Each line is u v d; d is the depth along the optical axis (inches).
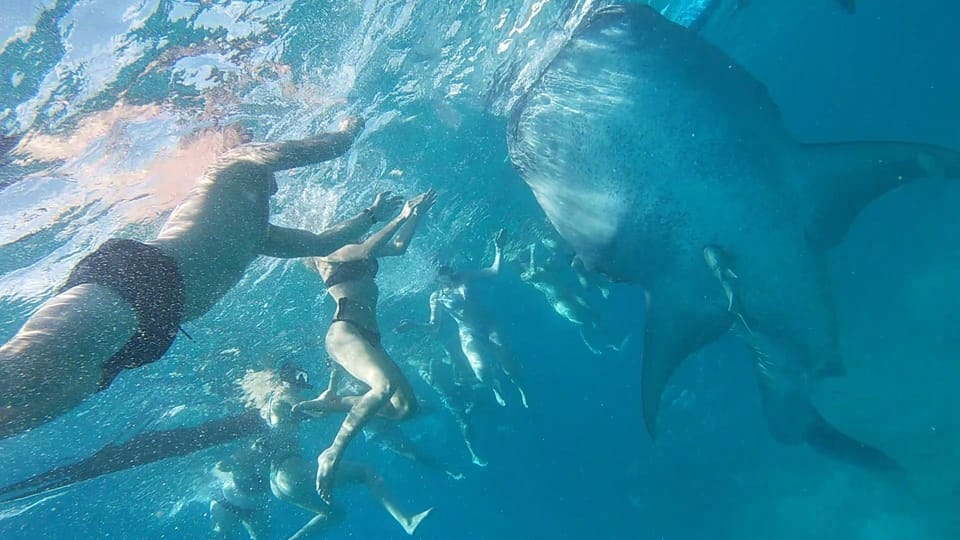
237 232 81.3
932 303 257.9
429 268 323.3
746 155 110.1
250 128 158.6
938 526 192.2
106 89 122.0
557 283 289.4
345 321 121.0
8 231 141.0
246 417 147.2
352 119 111.3
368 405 110.1
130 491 327.6
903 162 115.5
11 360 53.6
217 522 267.3
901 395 232.8
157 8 113.7
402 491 701.9
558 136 116.0
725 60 105.4
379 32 153.9
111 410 240.5
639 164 112.5
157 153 143.4
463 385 343.3
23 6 100.7
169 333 69.6
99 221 153.6
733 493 315.0
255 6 124.9
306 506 227.1
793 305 130.0
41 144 123.8
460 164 238.8
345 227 102.3
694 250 120.7
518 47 191.5
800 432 161.8
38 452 241.8
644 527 370.3
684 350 139.8
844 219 123.9
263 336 256.1
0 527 314.0
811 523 248.2
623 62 106.2
